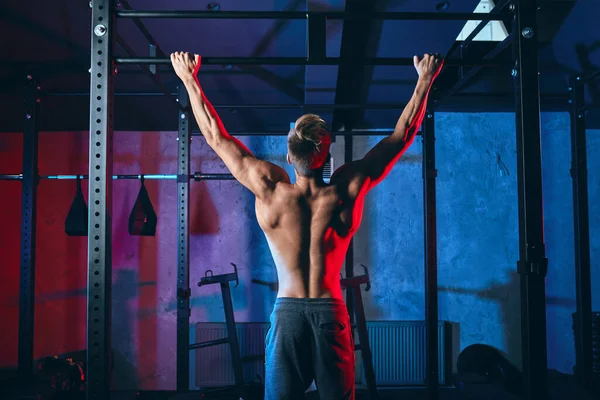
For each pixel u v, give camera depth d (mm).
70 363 3893
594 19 2811
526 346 1796
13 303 4449
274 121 4301
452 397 3910
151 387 4398
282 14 1875
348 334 1537
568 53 3219
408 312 4461
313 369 1500
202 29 2908
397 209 4520
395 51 3061
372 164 1640
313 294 1529
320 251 1549
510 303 4461
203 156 4543
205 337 4316
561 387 3785
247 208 4551
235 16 1859
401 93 3727
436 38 2877
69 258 4488
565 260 4457
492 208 4523
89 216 1751
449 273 4484
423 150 3529
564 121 4500
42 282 4465
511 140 4543
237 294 4480
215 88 3670
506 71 3033
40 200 4504
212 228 4531
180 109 3441
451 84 3479
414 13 1900
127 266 4484
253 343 4305
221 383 4277
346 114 4176
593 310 4445
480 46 3342
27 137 3467
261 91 3723
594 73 3480
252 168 1608
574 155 3748
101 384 1702
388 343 4320
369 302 4461
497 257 4496
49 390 3559
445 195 4523
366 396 4113
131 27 2859
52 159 4516
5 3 2598
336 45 2713
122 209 4512
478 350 4367
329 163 3943
